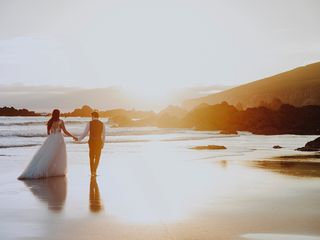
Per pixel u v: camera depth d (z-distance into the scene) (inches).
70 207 370.3
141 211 357.1
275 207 374.6
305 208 370.6
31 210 355.9
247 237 278.1
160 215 342.3
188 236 279.4
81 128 3080.7
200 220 325.7
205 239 272.5
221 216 339.6
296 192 452.1
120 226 305.6
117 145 1264.8
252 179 551.5
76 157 861.2
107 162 767.1
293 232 290.8
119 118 3587.6
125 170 650.8
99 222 316.5
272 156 897.5
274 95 5910.4
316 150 1055.6
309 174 600.7
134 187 485.7
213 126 2861.7
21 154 935.0
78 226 304.0
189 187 487.8
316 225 310.0
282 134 2363.4
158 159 825.5
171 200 406.9
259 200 407.2
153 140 1547.7
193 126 3068.4
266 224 313.0
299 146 1262.3
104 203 390.3
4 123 3513.8
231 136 2001.7
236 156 895.1
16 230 290.4
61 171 580.7
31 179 546.9
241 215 343.0
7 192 444.8
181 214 346.6
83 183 514.0
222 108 3058.6
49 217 330.6
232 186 493.0
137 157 868.6
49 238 271.6
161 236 279.1
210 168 677.3
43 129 2696.9
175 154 941.8
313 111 3011.8
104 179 551.8
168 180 544.1
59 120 580.7
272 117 2918.3
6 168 663.8
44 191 452.8
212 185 500.7
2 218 325.7
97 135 588.7
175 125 3154.5
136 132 2342.5
